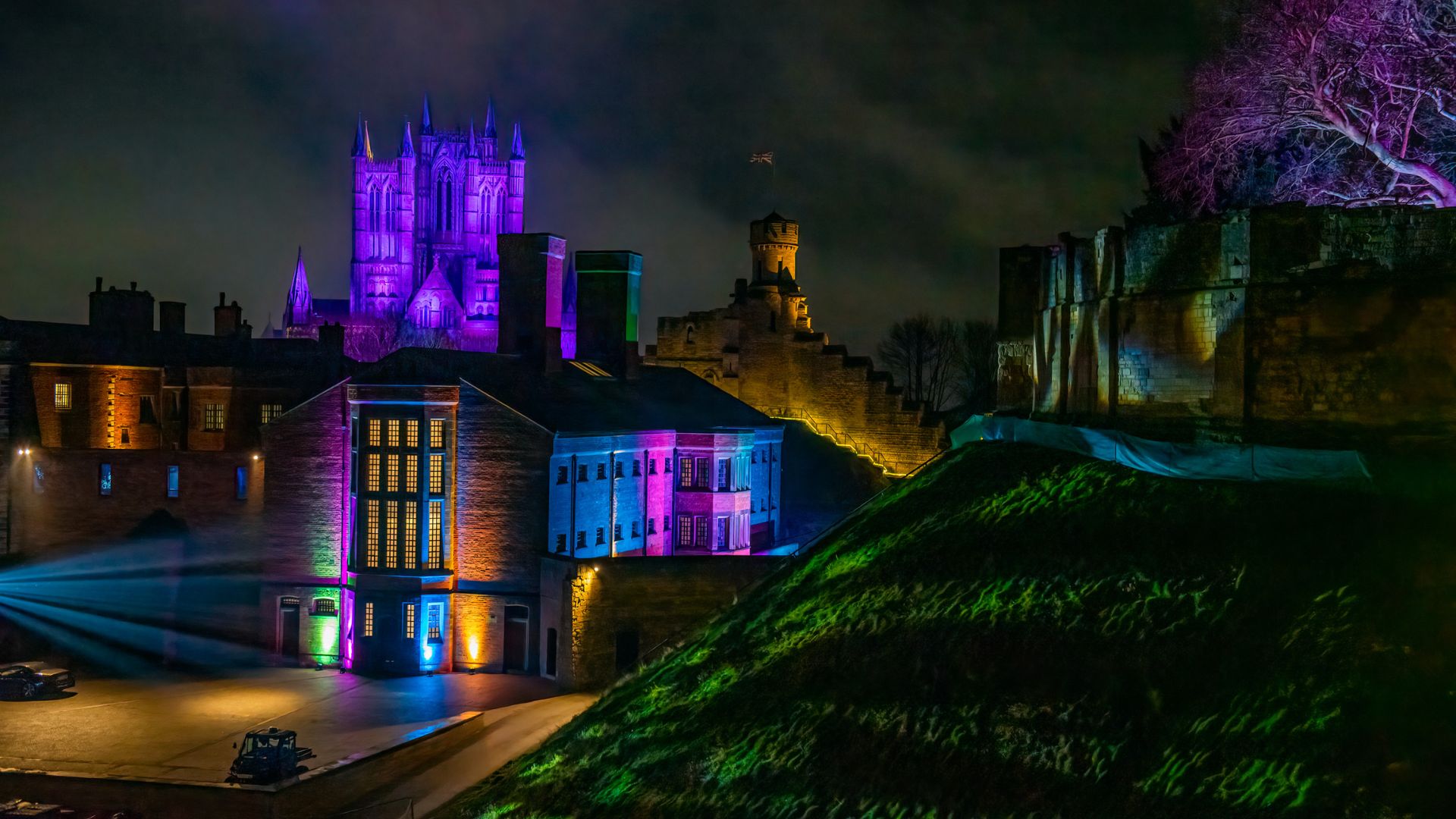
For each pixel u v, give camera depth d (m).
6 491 82.06
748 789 36.41
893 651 38.03
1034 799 29.14
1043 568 36.91
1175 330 40.09
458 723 59.56
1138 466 39.81
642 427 81.94
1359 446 34.72
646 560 67.31
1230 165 60.75
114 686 69.75
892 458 106.62
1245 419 37.19
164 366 95.12
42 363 87.81
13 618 77.75
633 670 62.91
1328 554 30.72
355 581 72.75
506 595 71.81
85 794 52.28
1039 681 32.38
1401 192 53.97
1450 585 27.94
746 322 110.81
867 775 33.56
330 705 64.50
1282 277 36.59
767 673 42.78
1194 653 30.12
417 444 72.50
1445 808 23.00
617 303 91.56
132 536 80.31
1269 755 26.17
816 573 49.62
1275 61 55.38
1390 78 52.25
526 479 71.62
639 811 39.06
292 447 75.38
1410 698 25.48
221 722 61.53
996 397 56.31
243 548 79.06
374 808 52.16
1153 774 27.70
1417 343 34.25
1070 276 47.69
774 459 100.81
